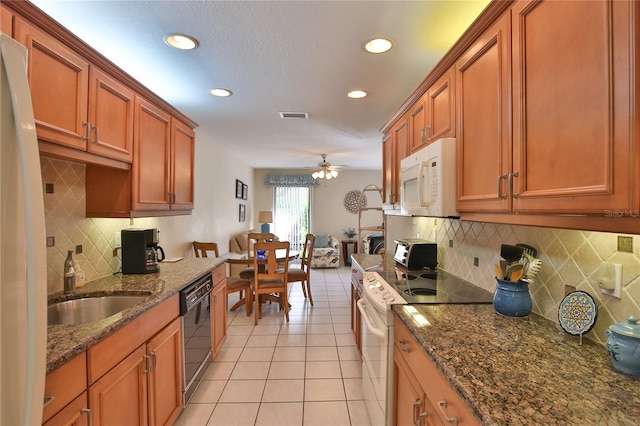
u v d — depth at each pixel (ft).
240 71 7.07
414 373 4.00
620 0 2.28
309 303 14.03
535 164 3.15
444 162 4.87
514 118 3.45
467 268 6.54
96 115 5.07
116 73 5.55
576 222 2.77
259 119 10.90
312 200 25.54
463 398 2.62
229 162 17.57
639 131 2.18
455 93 4.88
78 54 4.66
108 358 3.98
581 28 2.61
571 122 2.71
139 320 4.72
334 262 22.53
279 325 11.32
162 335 5.42
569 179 2.74
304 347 9.52
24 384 2.19
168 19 5.14
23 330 2.18
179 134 8.29
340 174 25.71
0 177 2.03
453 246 7.23
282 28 5.39
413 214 6.31
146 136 6.68
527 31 3.27
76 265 5.90
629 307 3.22
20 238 2.16
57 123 4.30
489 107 3.96
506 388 2.67
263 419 6.32
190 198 9.01
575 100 2.67
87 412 3.58
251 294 12.52
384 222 12.03
